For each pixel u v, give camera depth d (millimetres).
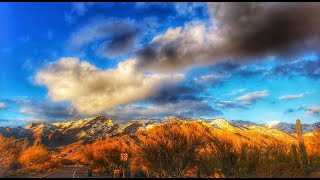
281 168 23062
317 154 26172
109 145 49281
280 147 25750
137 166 37219
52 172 49188
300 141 25953
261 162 23328
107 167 48406
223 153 24078
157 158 28656
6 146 59938
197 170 27234
